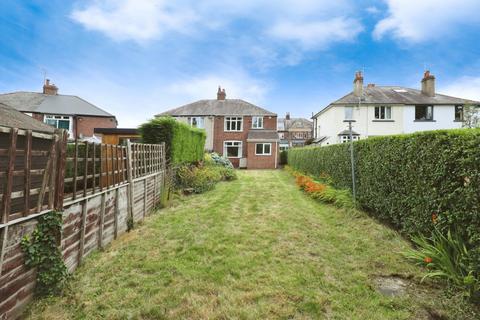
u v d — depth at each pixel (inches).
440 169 140.3
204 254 160.9
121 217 202.1
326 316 102.0
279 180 565.9
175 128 372.2
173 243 180.9
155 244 178.5
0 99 825.5
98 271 137.4
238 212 271.3
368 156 251.1
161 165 330.3
